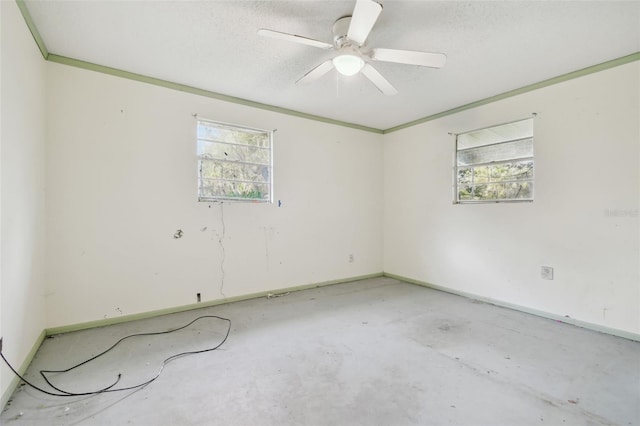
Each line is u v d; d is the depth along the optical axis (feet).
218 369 6.19
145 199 9.04
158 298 9.27
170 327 8.38
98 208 8.37
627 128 7.72
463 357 6.70
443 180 12.21
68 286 8.00
